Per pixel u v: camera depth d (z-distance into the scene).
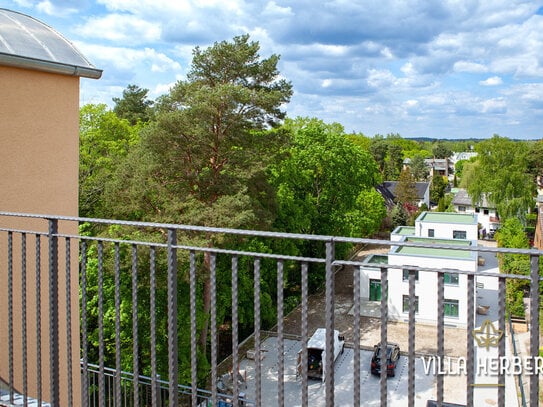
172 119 18.45
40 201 6.39
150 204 19.27
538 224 43.88
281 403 3.00
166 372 17.28
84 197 22.81
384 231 54.47
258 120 20.09
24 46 6.17
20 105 6.13
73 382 6.79
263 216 20.06
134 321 3.55
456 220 36.62
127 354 16.64
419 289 25.94
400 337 24.25
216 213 17.62
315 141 33.31
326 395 2.76
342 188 33.53
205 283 18.62
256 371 3.09
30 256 6.24
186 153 19.69
